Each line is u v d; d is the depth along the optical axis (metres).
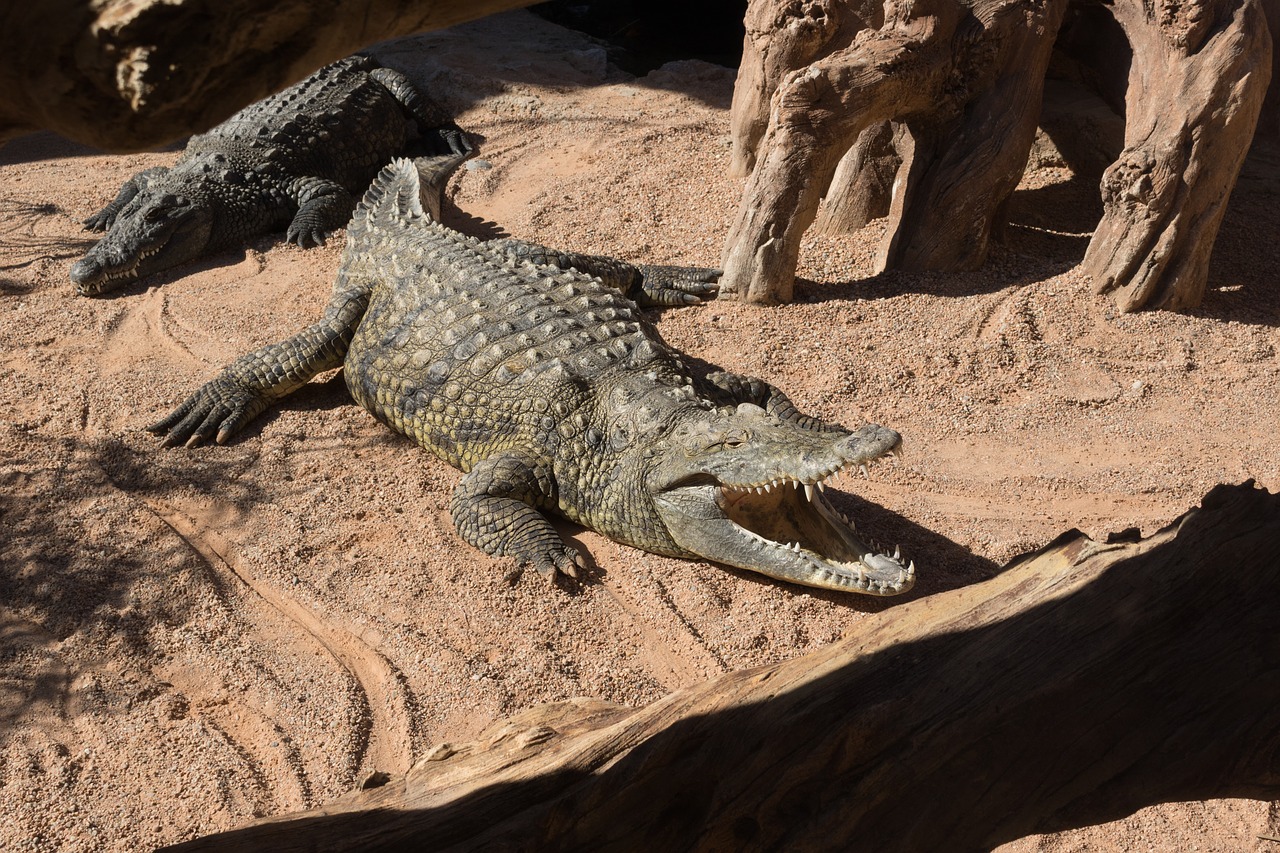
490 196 9.70
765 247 7.47
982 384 6.75
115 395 6.82
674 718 2.41
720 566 5.36
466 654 4.77
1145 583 2.37
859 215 8.84
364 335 6.68
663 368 5.93
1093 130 9.27
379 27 1.57
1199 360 6.93
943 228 7.82
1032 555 2.61
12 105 1.54
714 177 9.80
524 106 11.51
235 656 4.77
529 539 5.33
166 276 8.57
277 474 6.07
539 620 4.98
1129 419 6.44
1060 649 2.30
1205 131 7.02
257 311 7.91
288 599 5.12
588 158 10.32
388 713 4.47
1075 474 5.96
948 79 7.68
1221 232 8.55
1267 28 7.34
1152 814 3.98
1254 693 2.21
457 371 6.06
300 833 2.23
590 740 2.43
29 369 7.16
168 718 4.45
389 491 5.93
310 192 9.28
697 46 14.69
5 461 6.10
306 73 1.61
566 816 2.21
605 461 5.54
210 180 8.99
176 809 4.00
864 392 6.70
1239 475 5.87
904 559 5.27
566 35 13.69
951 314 7.38
